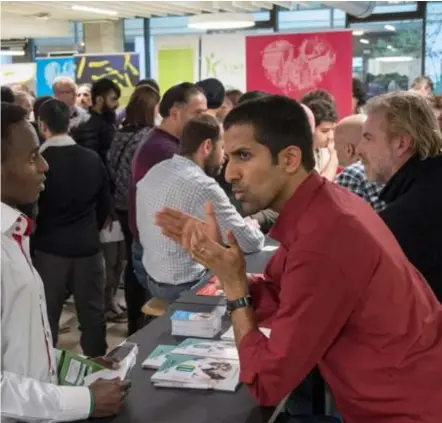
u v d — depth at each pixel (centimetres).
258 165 135
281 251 158
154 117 440
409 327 135
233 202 317
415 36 844
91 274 350
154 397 158
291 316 131
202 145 278
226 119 141
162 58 810
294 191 138
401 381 135
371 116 199
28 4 795
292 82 577
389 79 862
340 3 671
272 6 874
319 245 130
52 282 341
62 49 1126
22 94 527
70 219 340
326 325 130
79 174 338
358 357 135
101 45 1037
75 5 813
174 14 938
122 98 761
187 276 275
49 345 152
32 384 141
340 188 145
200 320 196
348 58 561
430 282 182
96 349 357
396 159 195
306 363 131
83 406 145
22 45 1129
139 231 290
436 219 180
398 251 140
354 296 130
